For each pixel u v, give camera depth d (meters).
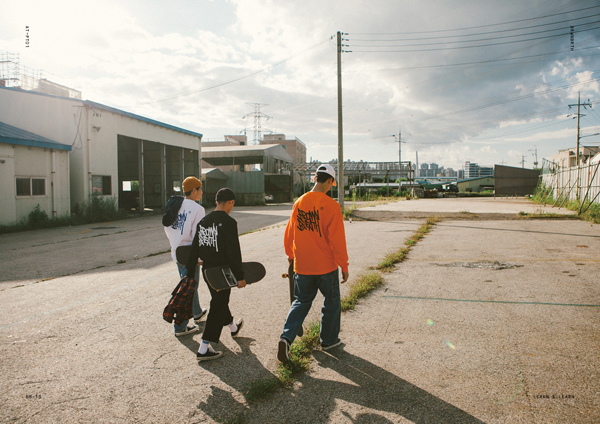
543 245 8.12
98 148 18.38
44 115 17.97
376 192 51.00
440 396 2.46
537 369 2.76
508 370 2.76
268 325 3.84
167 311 3.33
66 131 17.75
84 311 4.37
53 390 2.62
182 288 3.38
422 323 3.77
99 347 3.36
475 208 21.88
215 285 3.04
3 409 2.38
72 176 17.77
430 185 65.06
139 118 21.52
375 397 2.48
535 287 4.87
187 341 3.49
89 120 17.75
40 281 5.96
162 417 2.30
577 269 5.78
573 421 2.15
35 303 4.71
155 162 30.78
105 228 14.70
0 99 18.20
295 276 3.14
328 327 3.15
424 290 4.91
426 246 8.48
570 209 18.33
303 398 2.50
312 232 3.02
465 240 9.25
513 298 4.45
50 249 9.40
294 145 89.12
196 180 3.89
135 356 3.17
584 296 4.42
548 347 3.12
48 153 15.72
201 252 3.16
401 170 47.47
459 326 3.65
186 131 27.09
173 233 3.73
